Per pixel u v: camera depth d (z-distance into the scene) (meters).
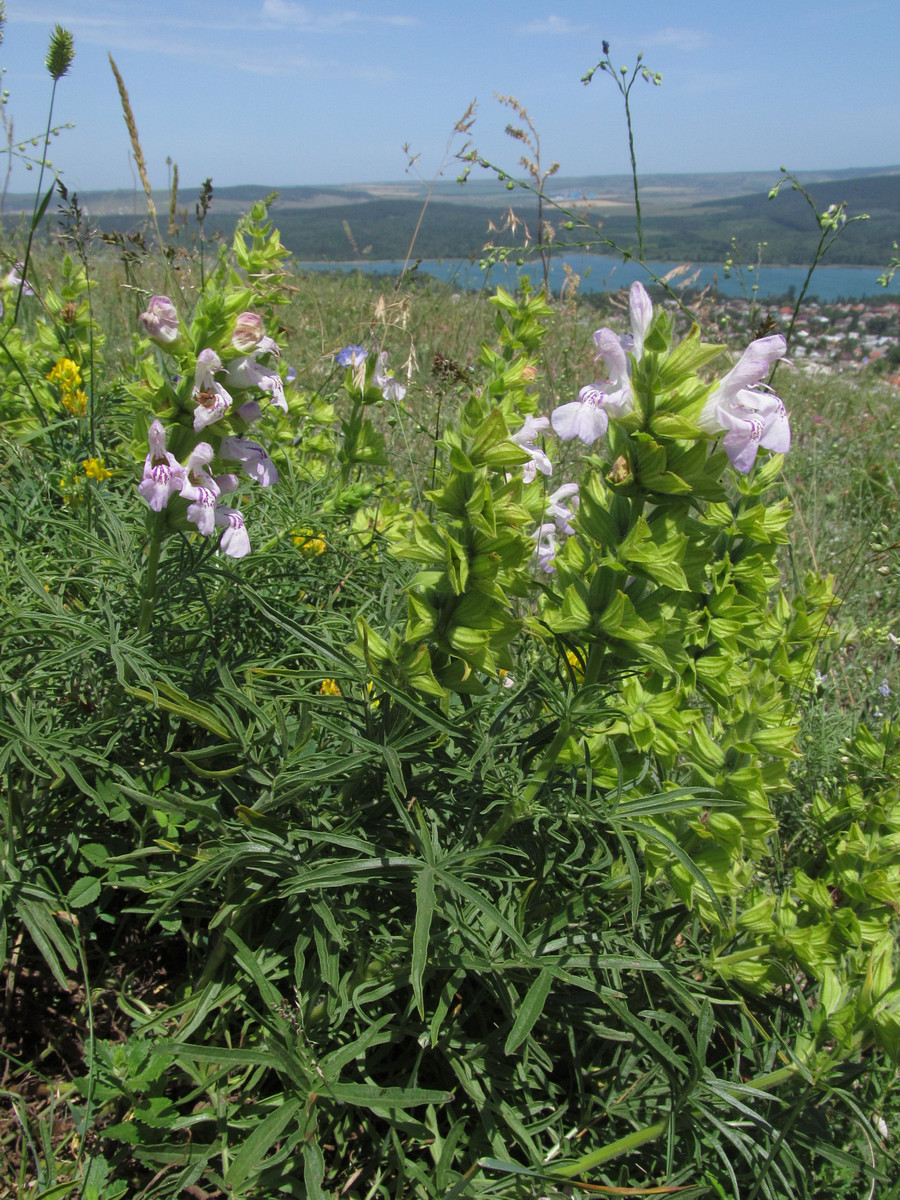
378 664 1.88
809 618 2.85
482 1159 1.78
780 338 1.76
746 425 1.77
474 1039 2.12
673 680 2.43
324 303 8.69
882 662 4.67
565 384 6.06
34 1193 1.78
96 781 2.20
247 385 2.11
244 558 2.70
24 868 2.10
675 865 2.25
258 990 2.15
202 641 2.58
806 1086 2.18
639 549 1.80
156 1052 1.80
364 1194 2.02
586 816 1.88
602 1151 1.84
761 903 2.36
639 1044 2.15
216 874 2.19
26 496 3.16
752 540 2.63
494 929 2.08
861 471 6.95
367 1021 1.94
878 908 2.53
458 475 1.74
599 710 1.91
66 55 3.10
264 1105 1.98
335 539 3.18
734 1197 2.04
